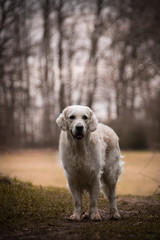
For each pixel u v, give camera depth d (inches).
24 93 1331.2
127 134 1251.2
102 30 1386.6
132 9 1421.0
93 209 223.0
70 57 1341.0
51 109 1375.5
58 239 163.3
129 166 732.7
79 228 186.9
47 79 1362.0
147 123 1312.7
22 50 989.2
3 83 1101.1
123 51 1482.5
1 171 329.1
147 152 1114.1
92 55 1380.4
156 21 1396.4
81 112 219.9
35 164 757.3
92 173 222.4
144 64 1408.7
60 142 230.7
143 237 164.9
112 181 243.1
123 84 1455.5
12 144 1112.2
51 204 248.5
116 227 187.6
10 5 801.6
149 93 1460.4
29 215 215.0
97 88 1376.7
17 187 287.3
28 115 1364.4
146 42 1441.9
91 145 221.6
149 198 335.9
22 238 164.9
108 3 1381.6
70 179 224.2
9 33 855.1
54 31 1339.8
